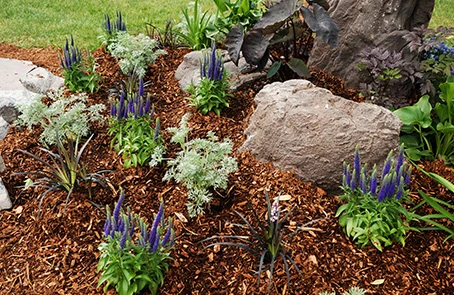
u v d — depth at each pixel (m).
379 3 4.62
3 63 5.34
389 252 3.18
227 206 3.48
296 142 3.59
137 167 3.79
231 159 3.40
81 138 4.14
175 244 3.18
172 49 5.61
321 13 4.36
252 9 5.19
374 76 4.54
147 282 2.85
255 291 2.91
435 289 3.03
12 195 3.62
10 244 3.24
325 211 3.42
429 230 3.41
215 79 4.36
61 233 3.27
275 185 3.56
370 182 3.13
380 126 3.54
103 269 2.97
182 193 3.56
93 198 3.51
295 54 4.84
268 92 3.91
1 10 7.39
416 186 3.76
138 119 3.86
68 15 7.36
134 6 7.91
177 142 3.69
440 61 4.32
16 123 4.16
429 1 4.64
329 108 3.62
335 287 2.95
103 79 4.99
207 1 8.23
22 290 2.93
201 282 2.98
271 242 2.94
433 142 4.27
